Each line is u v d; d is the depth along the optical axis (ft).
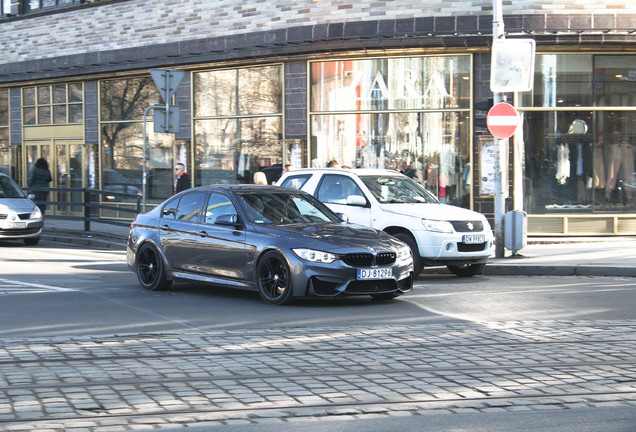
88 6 81.46
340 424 17.62
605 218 61.77
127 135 79.10
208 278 36.86
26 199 66.54
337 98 65.77
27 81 87.20
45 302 35.19
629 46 60.70
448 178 63.16
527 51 49.55
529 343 26.30
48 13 85.35
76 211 84.07
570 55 61.36
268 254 34.37
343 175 46.44
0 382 21.12
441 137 63.26
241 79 70.54
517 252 51.03
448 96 62.95
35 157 88.33
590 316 31.65
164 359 23.93
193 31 73.00
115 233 67.31
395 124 64.34
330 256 33.06
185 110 73.87
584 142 61.82
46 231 72.38
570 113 61.72
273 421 17.81
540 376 21.89
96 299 36.19
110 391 20.27
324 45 64.54
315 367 22.95
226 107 71.56
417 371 22.47
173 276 38.34
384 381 21.34
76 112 83.71
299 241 33.73
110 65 78.64
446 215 43.39
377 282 33.99
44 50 86.07
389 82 64.28
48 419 17.88
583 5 59.98
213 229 36.83
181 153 74.13
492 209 61.82
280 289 34.27
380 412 18.52
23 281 42.63
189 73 73.51
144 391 20.30
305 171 48.08
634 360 23.80
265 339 26.91
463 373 22.22
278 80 68.13
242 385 20.92
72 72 82.02
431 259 42.91
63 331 28.37
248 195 37.22
